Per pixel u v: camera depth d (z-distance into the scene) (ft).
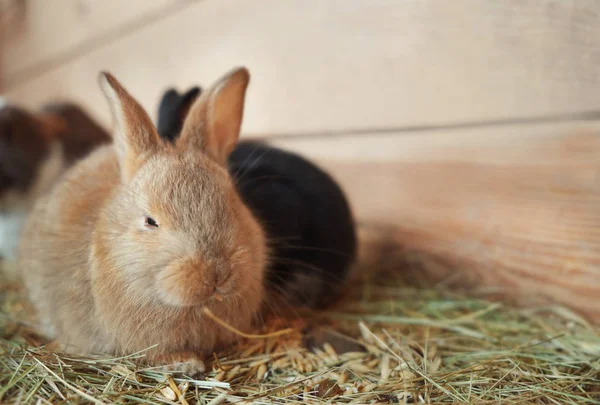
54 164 1.92
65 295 1.00
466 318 1.12
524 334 1.06
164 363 0.94
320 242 1.18
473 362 0.97
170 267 0.86
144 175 0.93
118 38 2.06
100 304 0.93
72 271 0.98
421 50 1.24
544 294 1.14
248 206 1.10
